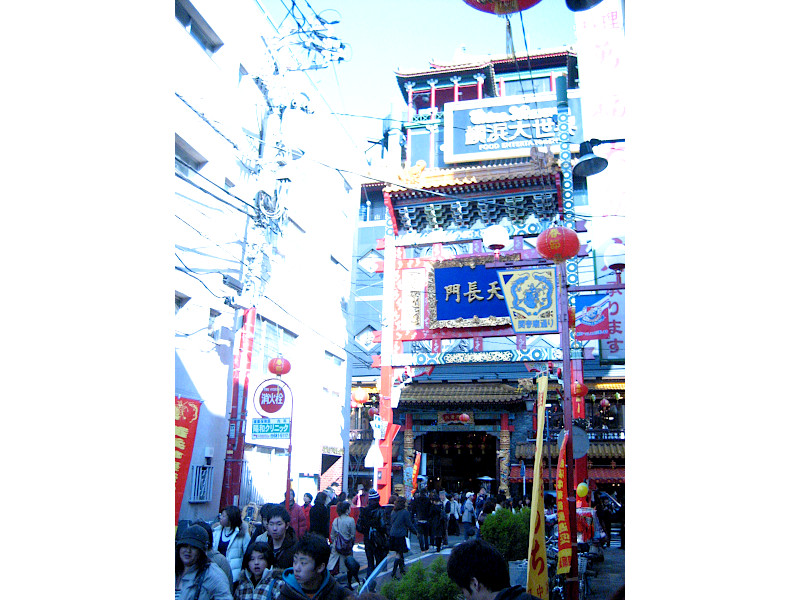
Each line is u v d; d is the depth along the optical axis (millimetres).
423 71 39219
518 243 25266
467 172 25812
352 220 27922
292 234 21234
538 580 6297
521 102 28625
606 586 13742
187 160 15727
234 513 8352
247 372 16484
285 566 6703
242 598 5859
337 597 4480
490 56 38500
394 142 39656
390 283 26422
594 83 20422
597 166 13875
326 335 24266
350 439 38469
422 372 25438
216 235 16562
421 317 25688
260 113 19109
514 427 36000
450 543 24359
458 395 35406
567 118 26203
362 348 39156
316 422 22906
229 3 17547
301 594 4445
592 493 21688
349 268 27297
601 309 23609
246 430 17062
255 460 18031
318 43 17375
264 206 17359
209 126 16266
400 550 14391
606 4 20297
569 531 8414
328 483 24922
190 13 15773
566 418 9172
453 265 24844
